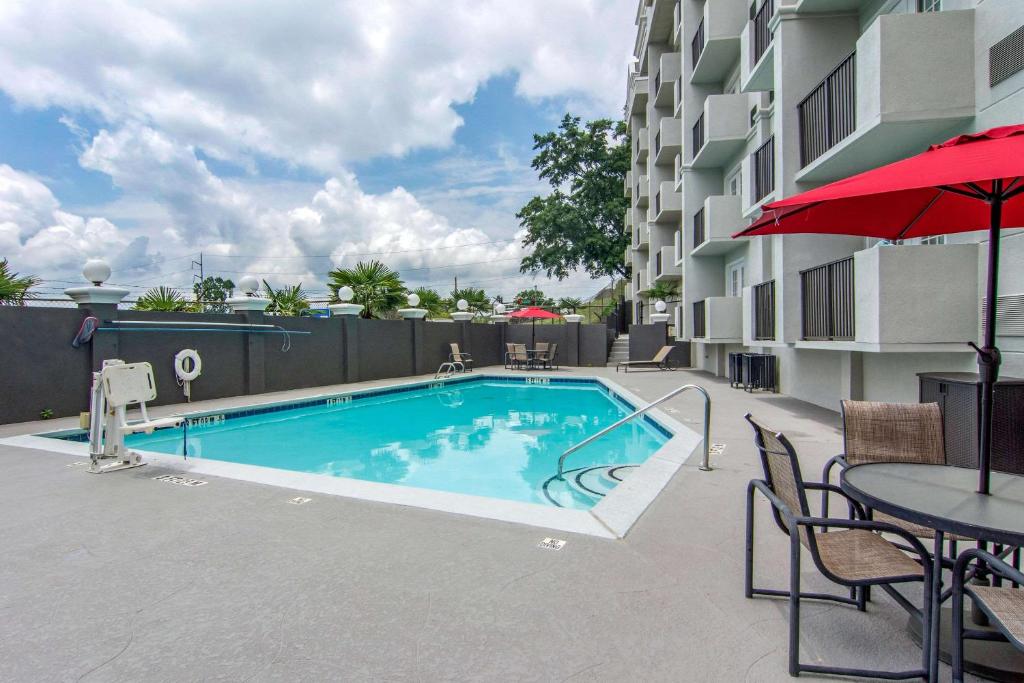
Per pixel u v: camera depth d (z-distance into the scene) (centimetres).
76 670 205
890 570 207
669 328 2089
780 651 216
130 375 528
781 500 234
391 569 291
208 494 430
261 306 1173
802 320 865
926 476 241
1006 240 541
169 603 257
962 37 608
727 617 241
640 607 249
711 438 643
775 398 1039
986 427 216
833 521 202
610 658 210
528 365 1962
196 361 1023
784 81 922
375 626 235
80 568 296
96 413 512
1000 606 180
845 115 762
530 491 575
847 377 842
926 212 315
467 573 285
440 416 1077
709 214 1334
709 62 1486
